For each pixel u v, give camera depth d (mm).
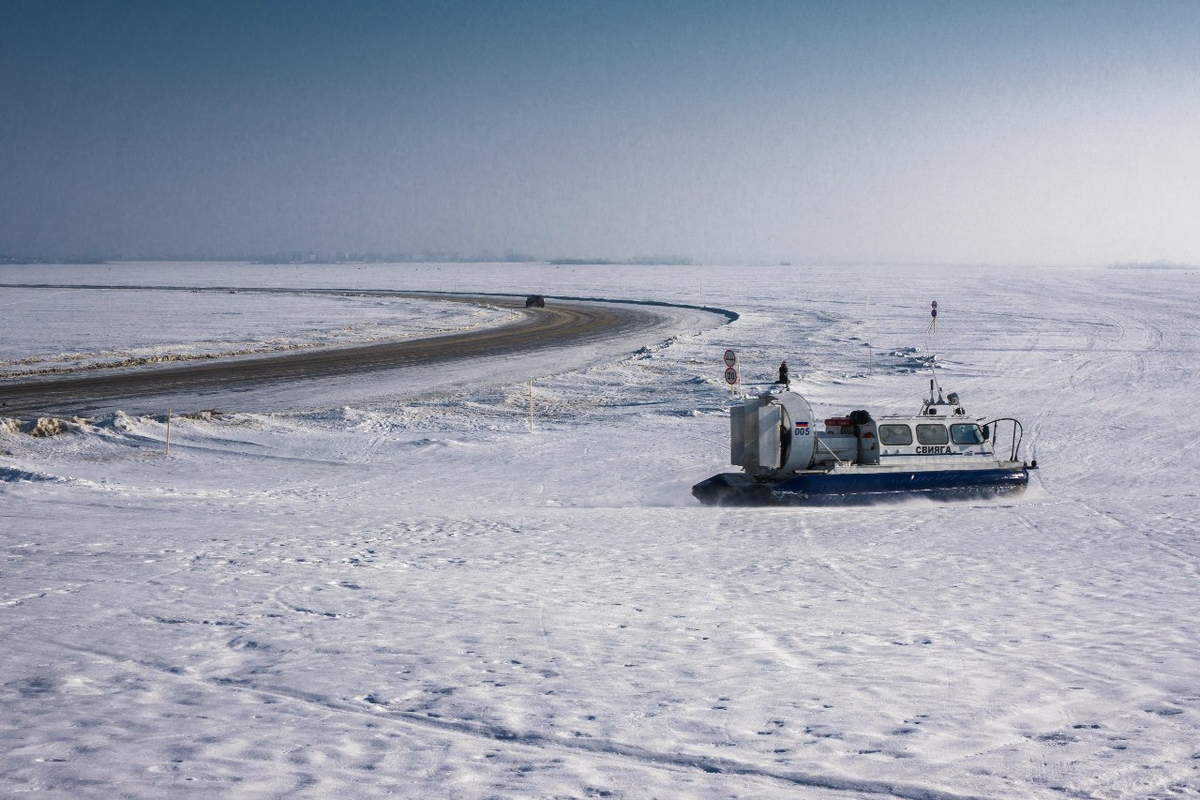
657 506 17797
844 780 5121
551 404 33031
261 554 12000
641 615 8961
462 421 29141
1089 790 4941
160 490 18906
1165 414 28297
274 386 37281
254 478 21078
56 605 9180
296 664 7309
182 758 5383
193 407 31828
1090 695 6453
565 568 11359
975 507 16641
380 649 7738
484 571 11102
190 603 9320
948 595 9852
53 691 6621
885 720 6020
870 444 17766
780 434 17781
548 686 6754
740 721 6035
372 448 24656
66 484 18922
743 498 17359
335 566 11289
